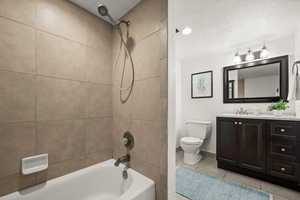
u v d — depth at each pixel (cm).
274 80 221
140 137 130
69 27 128
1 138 94
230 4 146
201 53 282
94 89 146
